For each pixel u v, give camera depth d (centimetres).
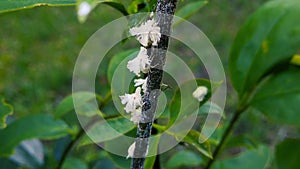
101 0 36
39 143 54
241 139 46
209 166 47
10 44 141
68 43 143
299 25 42
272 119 41
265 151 52
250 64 43
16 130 49
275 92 41
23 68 130
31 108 114
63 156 49
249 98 43
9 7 34
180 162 53
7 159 53
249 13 159
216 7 162
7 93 119
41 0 35
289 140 45
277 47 42
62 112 46
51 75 127
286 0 44
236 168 50
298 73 42
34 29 149
